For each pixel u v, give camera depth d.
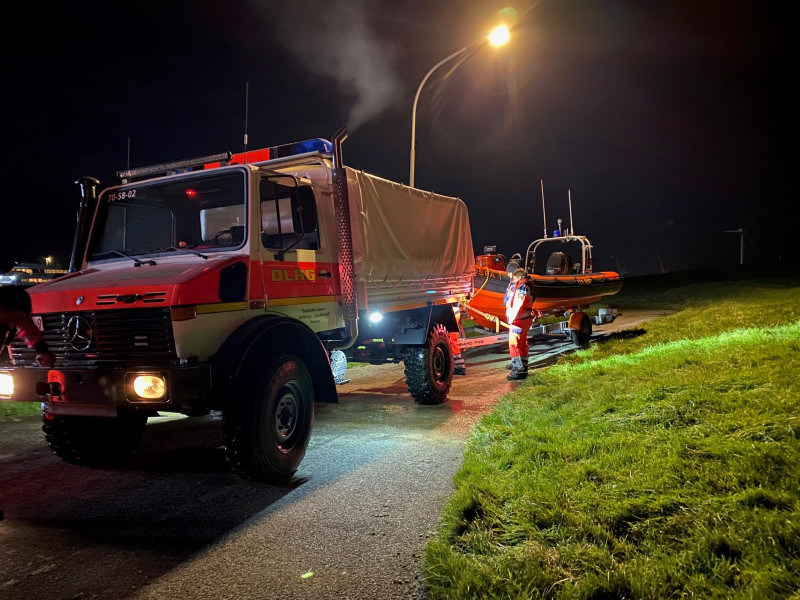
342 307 6.57
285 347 5.42
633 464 4.19
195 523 4.25
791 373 5.72
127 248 6.11
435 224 9.09
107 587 3.34
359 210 6.79
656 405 5.44
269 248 5.58
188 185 5.77
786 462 3.75
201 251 5.48
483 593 2.91
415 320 8.29
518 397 7.71
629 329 14.82
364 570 3.42
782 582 2.62
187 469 5.61
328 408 8.19
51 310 4.91
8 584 3.40
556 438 5.21
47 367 4.75
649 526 3.34
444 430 6.71
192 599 3.18
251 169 5.42
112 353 4.74
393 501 4.52
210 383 4.60
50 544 3.95
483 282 11.80
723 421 4.68
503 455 5.03
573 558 3.13
